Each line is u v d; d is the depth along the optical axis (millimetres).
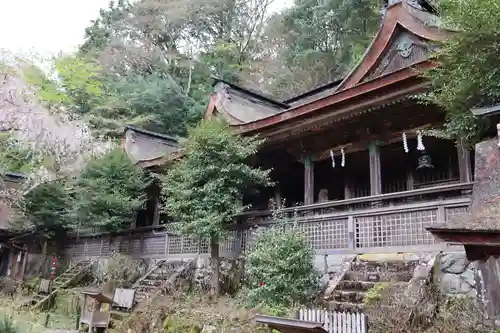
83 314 11570
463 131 7242
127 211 16812
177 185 11727
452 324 5926
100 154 17500
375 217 9320
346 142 11758
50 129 12508
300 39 34062
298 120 11477
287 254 8750
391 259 8688
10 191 12914
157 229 15945
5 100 11266
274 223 11195
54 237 21109
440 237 4199
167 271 13820
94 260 18391
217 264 11328
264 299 8773
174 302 10312
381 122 10750
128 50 38062
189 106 34438
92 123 28719
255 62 39406
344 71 30219
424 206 8500
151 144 22750
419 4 12172
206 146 11125
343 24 30766
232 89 17734
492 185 5188
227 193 11094
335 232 10008
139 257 16047
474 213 4465
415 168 14312
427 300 6656
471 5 6352
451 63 7152
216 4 40812
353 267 8992
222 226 11148
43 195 19328
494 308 5859
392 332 6082
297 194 17500
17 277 20938
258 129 12281
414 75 8727
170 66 39656
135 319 10125
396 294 6930
